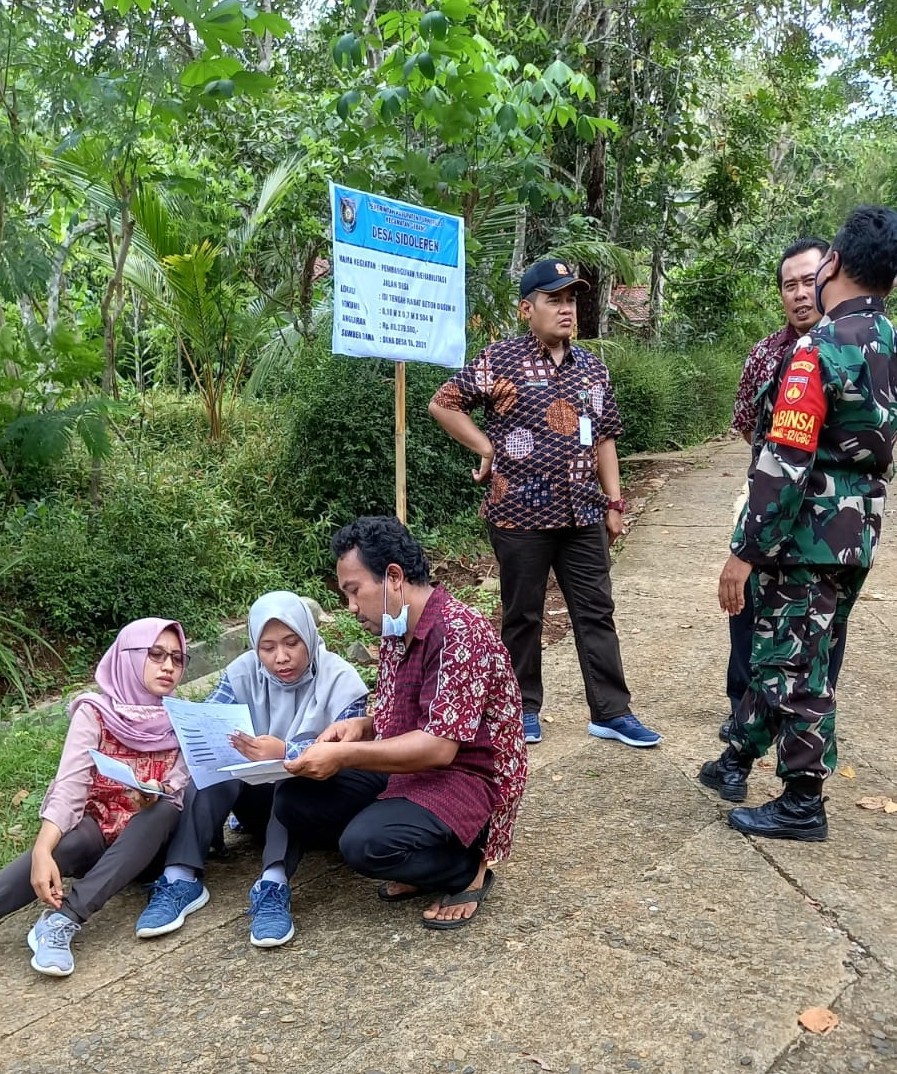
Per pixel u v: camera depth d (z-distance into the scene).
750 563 2.78
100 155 5.18
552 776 3.52
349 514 6.30
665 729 3.93
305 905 2.79
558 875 2.85
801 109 15.38
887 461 2.75
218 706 2.73
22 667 4.56
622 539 7.33
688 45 12.62
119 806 2.76
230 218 7.52
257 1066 2.11
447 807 2.54
